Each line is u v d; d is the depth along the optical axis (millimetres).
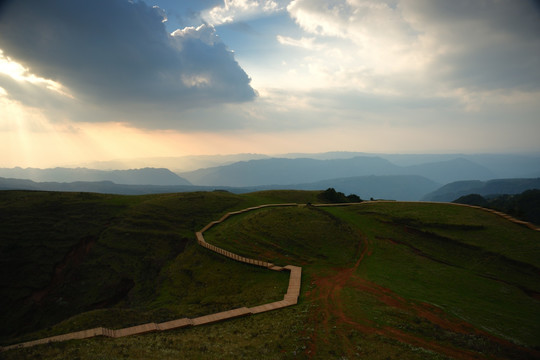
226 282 47875
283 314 29750
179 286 51688
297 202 101188
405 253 49219
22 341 30969
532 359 20781
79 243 69938
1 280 57281
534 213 161125
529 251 43375
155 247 68625
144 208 86750
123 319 34812
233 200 99000
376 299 32656
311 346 21078
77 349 20812
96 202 89688
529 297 33969
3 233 66938
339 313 28406
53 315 53000
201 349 20219
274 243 56656
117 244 69875
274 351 20188
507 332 25562
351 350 20219
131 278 59719
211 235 69250
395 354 19422
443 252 48688
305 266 47094
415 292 34969
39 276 59594
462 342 22156
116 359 17672
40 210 79188
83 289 58312
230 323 28672
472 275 40688
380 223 62719
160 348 20703
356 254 49625
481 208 65062
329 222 61844
